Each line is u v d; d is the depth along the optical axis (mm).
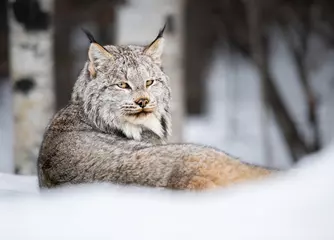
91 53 8000
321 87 31594
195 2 29969
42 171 7523
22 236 4758
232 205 4957
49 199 5723
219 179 5969
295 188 5023
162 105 8219
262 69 23312
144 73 8016
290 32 26156
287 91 32031
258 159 25781
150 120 8062
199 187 5945
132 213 5012
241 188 5465
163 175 6203
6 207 5469
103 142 7367
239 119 31594
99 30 28516
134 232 4656
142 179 6289
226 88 35938
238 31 25109
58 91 29047
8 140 25609
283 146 26766
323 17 27375
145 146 7027
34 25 14930
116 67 7973
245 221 4656
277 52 35875
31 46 14953
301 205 4734
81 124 7883
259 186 5344
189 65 33094
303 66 24875
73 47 29906
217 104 34781
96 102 7926
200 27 31203
